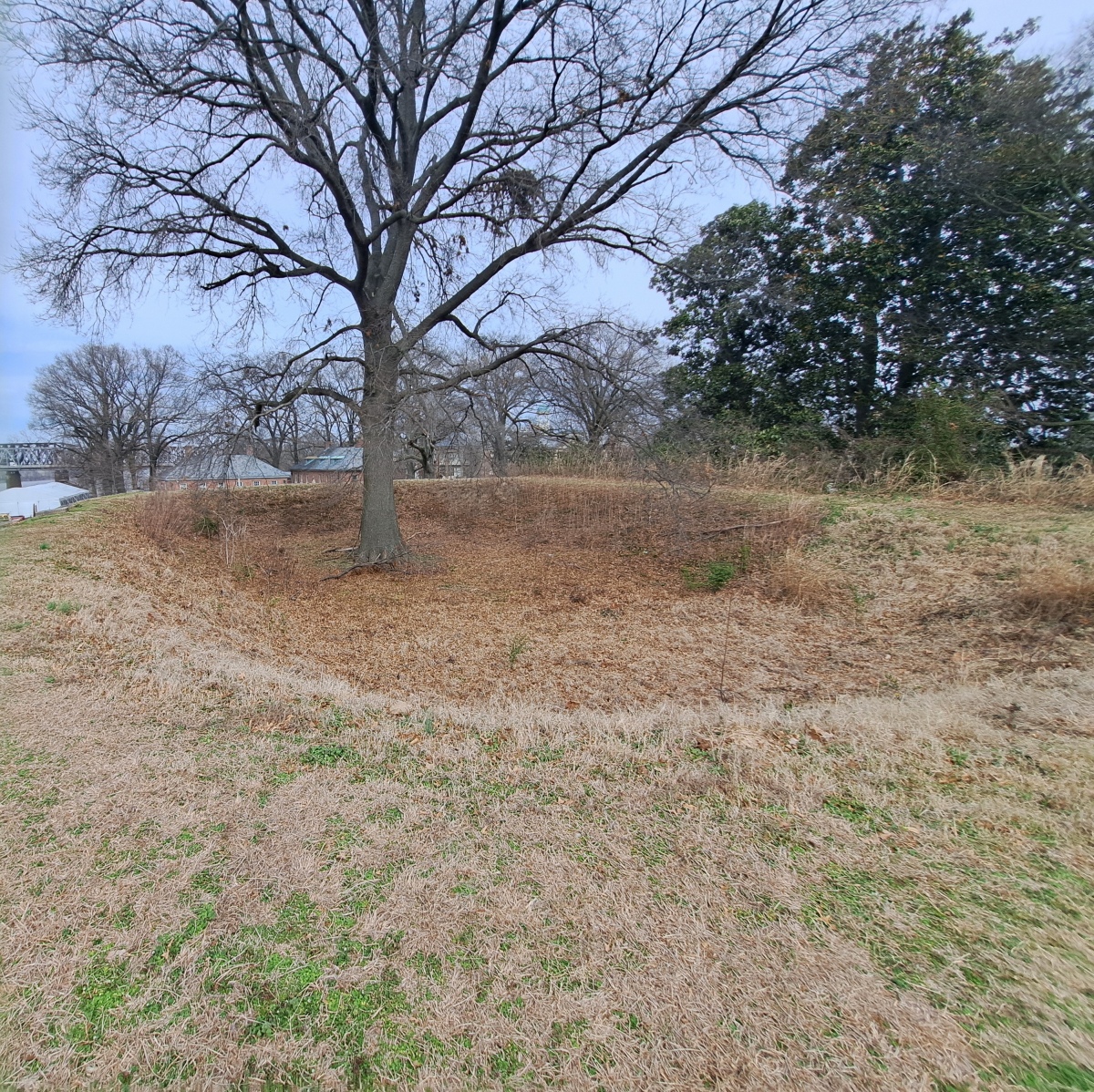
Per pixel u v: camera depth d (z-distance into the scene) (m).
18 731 3.56
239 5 8.12
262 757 3.39
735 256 13.52
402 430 10.84
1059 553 8.09
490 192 10.73
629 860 2.50
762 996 1.85
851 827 2.74
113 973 1.94
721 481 14.33
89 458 44.53
